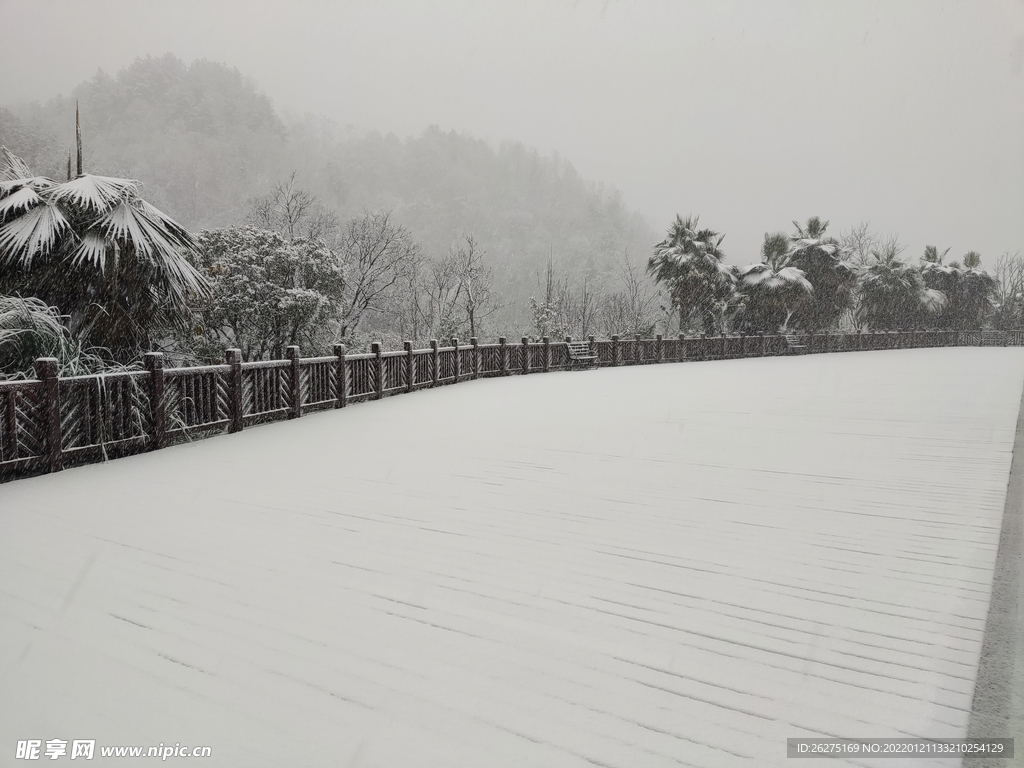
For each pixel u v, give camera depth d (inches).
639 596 104.8
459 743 68.6
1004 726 71.0
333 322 645.9
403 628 93.7
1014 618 96.7
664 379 541.3
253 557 122.4
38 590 107.0
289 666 83.4
